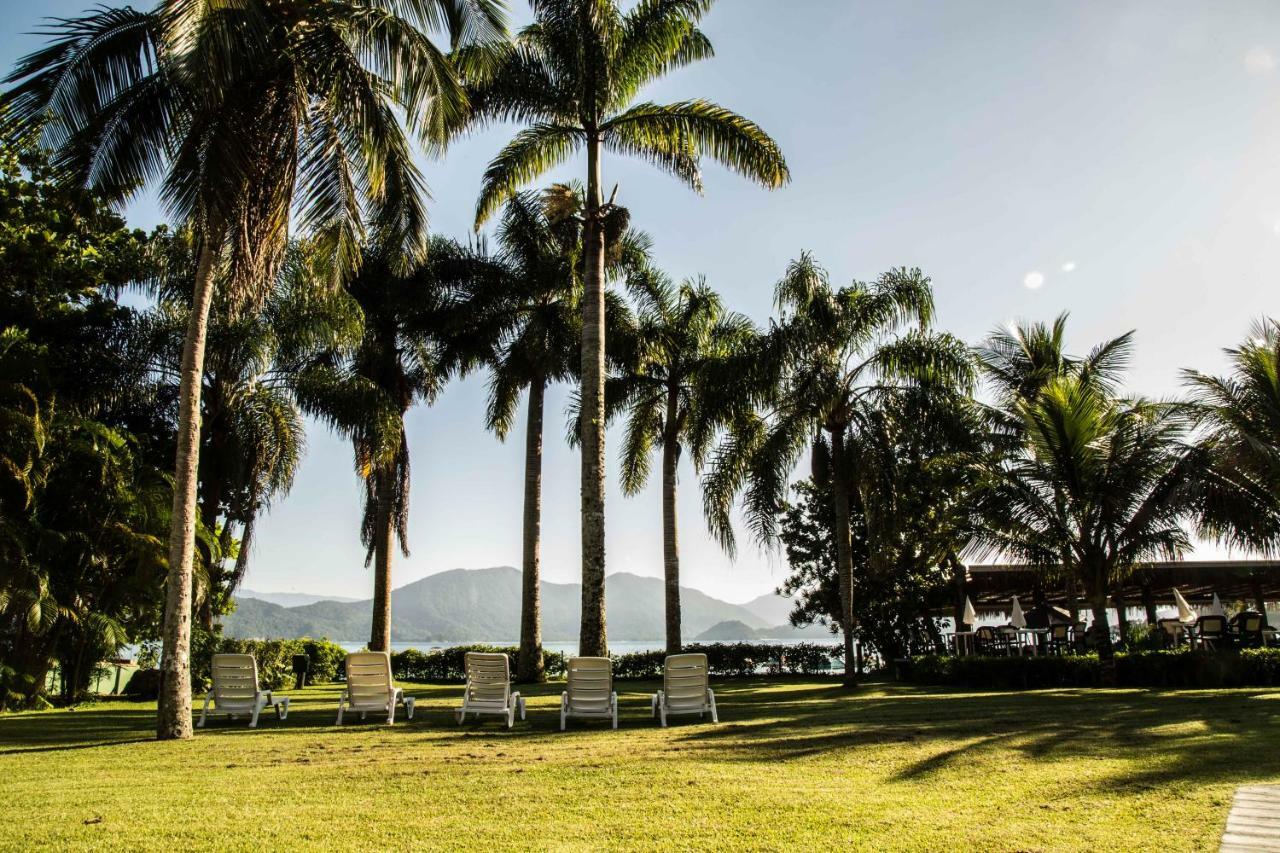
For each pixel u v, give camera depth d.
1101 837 4.56
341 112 11.48
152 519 15.77
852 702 13.45
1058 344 24.28
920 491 21.00
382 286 21.50
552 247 22.86
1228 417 15.05
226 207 10.06
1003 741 7.88
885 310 19.31
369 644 20.62
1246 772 6.07
